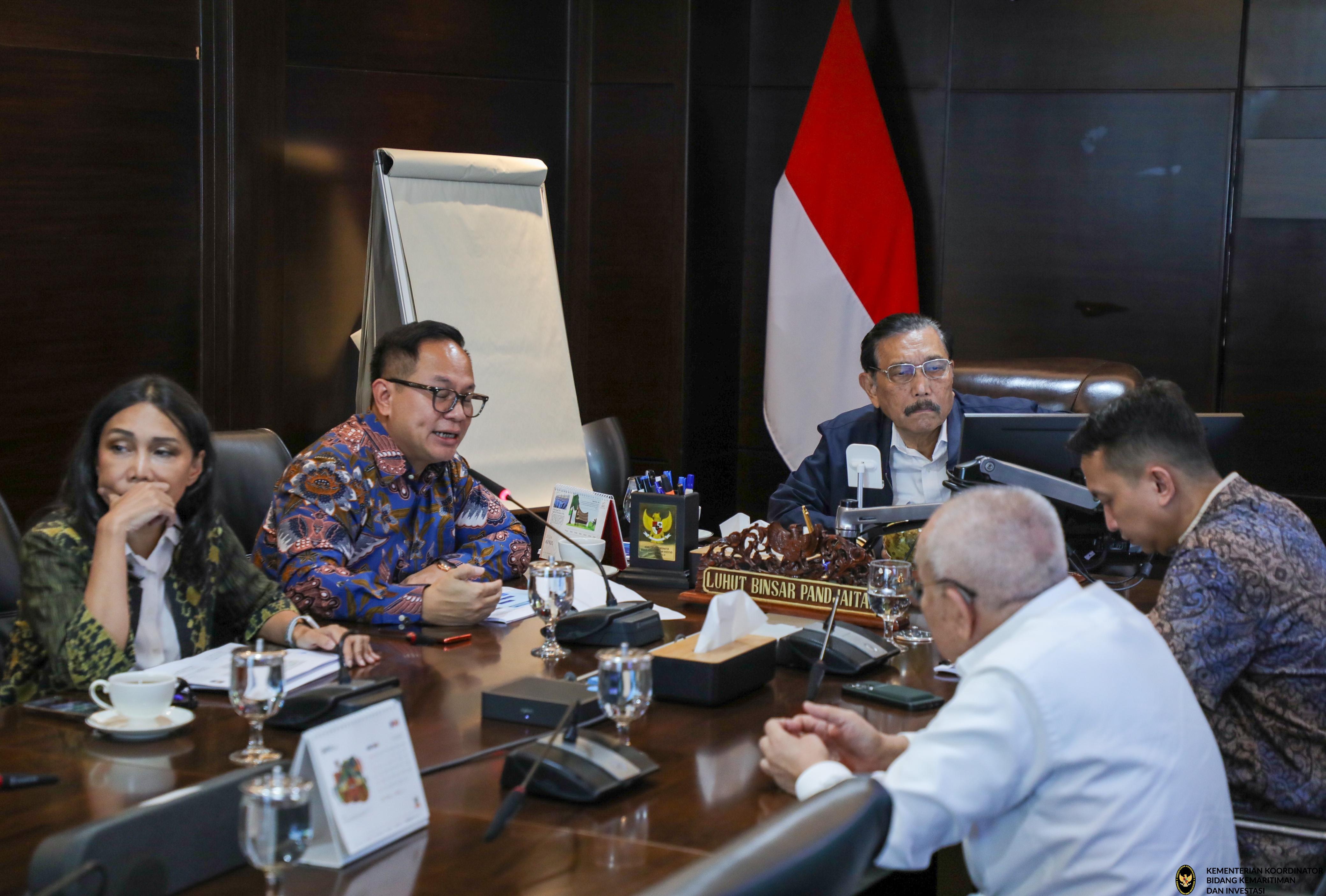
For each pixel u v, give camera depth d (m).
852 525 2.52
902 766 1.24
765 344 5.25
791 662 1.98
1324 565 1.77
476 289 3.62
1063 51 4.78
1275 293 4.59
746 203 5.22
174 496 1.98
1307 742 1.72
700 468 4.95
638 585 2.54
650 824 1.31
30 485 3.71
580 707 1.61
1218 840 1.34
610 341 4.82
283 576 2.32
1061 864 1.26
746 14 5.08
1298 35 4.49
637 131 4.69
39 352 3.70
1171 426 1.82
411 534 2.54
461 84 4.54
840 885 1.01
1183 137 4.67
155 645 1.99
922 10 4.93
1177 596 1.72
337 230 4.35
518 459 3.66
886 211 4.67
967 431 2.49
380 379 2.49
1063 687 1.25
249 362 4.10
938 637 1.40
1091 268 4.83
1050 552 1.34
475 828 1.29
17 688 1.95
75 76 3.71
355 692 1.63
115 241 3.83
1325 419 4.57
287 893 1.13
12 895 1.11
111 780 1.40
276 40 4.12
